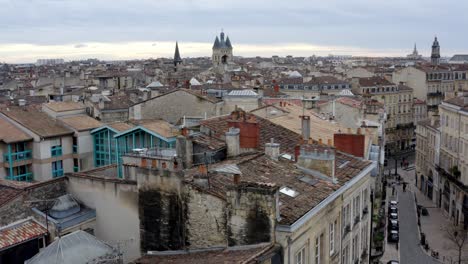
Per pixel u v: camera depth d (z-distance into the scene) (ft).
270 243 77.41
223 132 119.03
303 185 94.32
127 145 153.07
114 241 96.78
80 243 78.74
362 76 581.94
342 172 109.50
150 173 88.84
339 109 222.48
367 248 133.90
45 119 196.13
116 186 96.27
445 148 308.40
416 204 322.55
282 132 125.08
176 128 148.56
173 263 79.20
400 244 241.96
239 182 80.69
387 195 340.18
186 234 85.61
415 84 557.33
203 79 503.61
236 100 197.36
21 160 184.24
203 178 84.74
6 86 552.00
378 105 308.81
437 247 239.09
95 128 192.75
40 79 585.22
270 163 100.53
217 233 83.15
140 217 90.79
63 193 102.78
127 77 608.60
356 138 127.24
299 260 84.17
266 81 476.54
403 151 521.65
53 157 188.65
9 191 97.30
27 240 89.30
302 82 434.30
